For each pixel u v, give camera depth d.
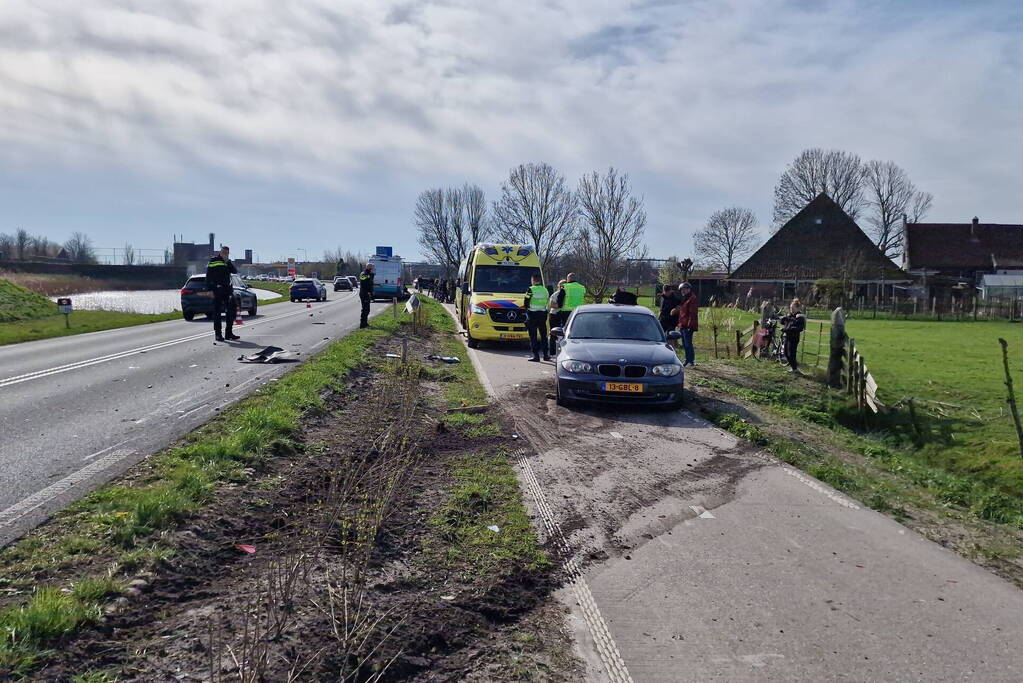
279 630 3.46
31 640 3.23
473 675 3.37
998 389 15.09
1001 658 3.61
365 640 3.31
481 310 18.70
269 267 145.00
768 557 4.92
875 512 6.01
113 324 22.83
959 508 6.78
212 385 10.55
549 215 56.22
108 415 8.34
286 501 5.52
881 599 4.28
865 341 25.38
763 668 3.49
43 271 72.56
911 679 3.41
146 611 3.69
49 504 5.11
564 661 3.53
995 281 54.66
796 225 57.41
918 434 12.08
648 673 3.44
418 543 4.89
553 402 10.77
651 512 5.82
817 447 8.84
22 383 10.76
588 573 4.60
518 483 6.46
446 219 87.50
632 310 12.27
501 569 4.55
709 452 7.93
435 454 7.37
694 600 4.23
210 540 4.65
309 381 10.42
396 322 24.08
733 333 22.84
